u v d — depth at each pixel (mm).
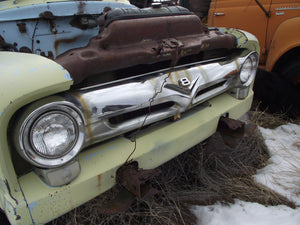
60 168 1260
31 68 1216
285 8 2986
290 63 3066
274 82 3184
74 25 2061
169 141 1704
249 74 2291
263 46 3316
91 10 2094
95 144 1562
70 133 1244
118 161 1484
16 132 1130
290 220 1745
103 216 1778
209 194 2027
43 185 1271
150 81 1634
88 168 1406
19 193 1220
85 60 1427
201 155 2311
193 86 1782
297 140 2688
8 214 1221
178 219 1807
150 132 1729
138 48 1649
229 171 2285
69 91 1403
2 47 1929
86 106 1370
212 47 1995
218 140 2582
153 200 1891
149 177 1377
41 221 1263
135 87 1557
